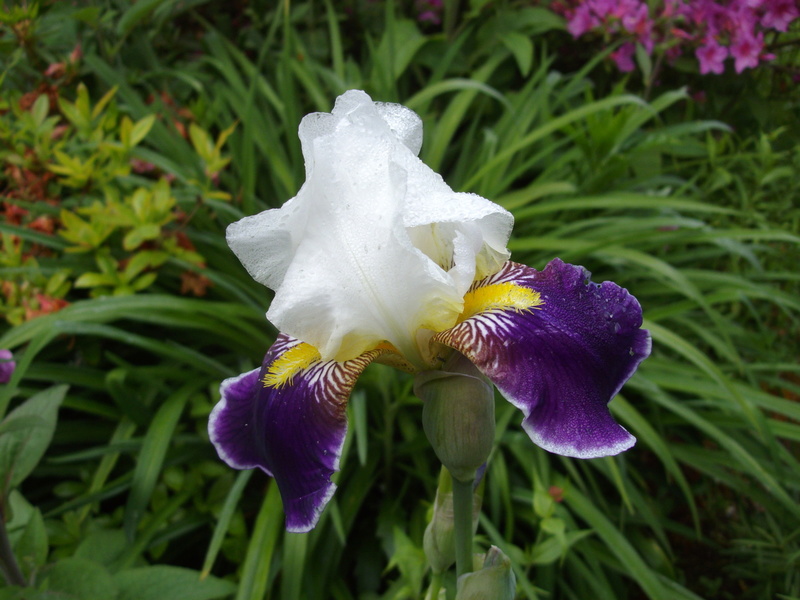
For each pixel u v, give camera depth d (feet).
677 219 1.68
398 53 2.33
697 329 1.60
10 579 0.99
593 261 1.81
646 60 2.04
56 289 1.52
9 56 1.85
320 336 0.68
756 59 2.03
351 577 1.49
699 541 1.61
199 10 2.64
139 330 1.70
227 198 1.57
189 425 1.58
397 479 1.59
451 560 0.81
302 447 0.69
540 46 2.57
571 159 2.01
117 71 2.06
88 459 1.52
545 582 1.34
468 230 0.70
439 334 0.68
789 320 1.99
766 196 2.14
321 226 0.67
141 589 1.01
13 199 1.65
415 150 0.77
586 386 0.62
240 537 1.36
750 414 1.33
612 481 1.50
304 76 2.15
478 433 0.67
